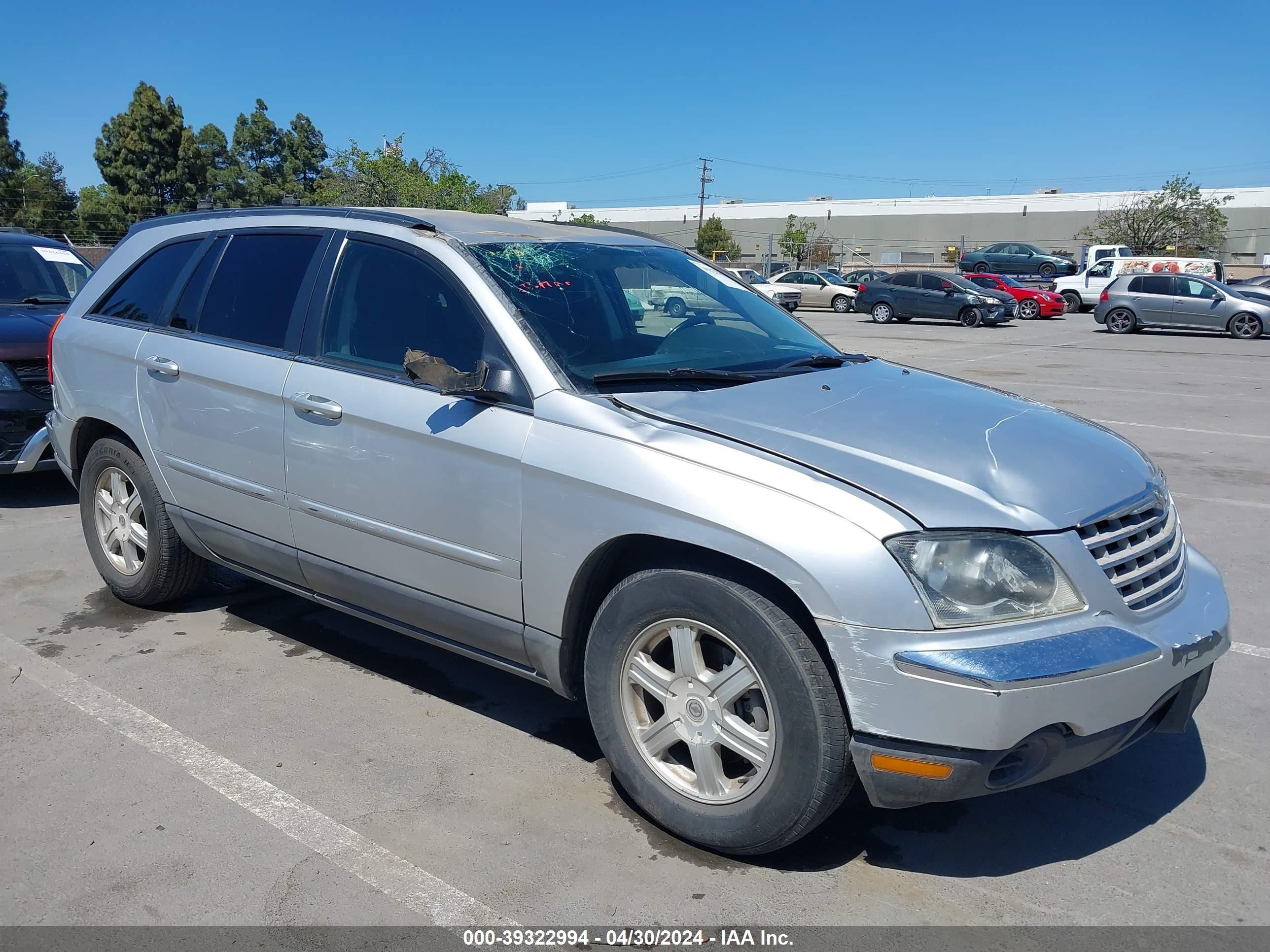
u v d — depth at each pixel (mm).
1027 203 74625
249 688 4199
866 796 3398
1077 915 2807
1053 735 2637
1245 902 2869
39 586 5414
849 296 34531
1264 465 8859
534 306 3498
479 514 3334
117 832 3162
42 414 6695
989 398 3717
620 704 3176
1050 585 2693
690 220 85750
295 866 2996
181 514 4496
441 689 4227
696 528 2826
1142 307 26047
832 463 2844
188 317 4473
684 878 2953
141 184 51312
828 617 2631
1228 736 3857
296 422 3852
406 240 3771
